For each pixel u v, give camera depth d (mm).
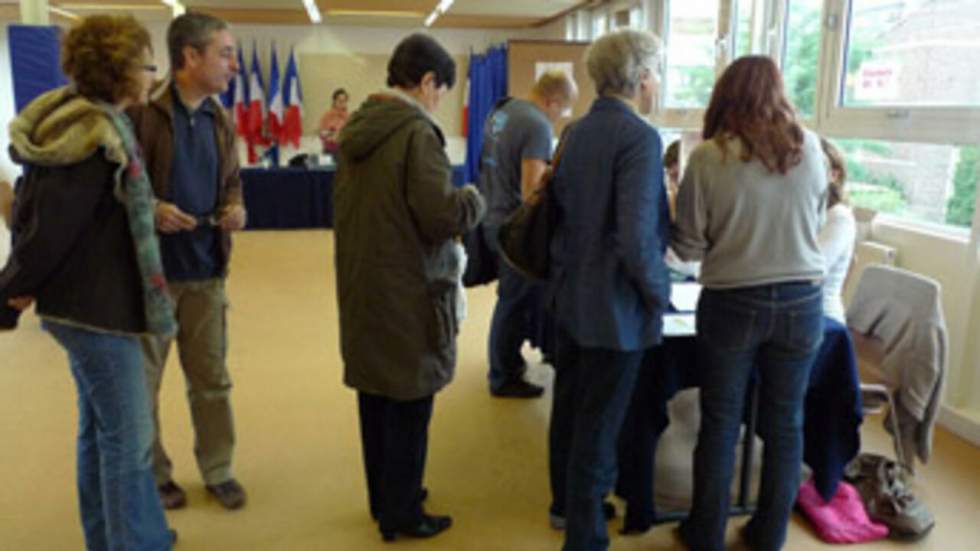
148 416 1852
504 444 2912
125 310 1694
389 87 1981
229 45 2121
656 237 1757
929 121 3219
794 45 4371
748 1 4844
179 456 2781
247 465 2730
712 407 1997
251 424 3088
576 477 1964
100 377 1724
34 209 1556
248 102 9727
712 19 5543
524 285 3139
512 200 3020
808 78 4227
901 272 2572
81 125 1539
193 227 2125
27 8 4316
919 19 3291
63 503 2441
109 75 1595
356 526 2338
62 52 1639
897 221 3516
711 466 2041
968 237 3088
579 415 1938
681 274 2797
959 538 2275
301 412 3213
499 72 8453
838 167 2365
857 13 3742
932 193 3365
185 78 2096
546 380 3592
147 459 1864
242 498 2441
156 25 9492
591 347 1834
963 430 2969
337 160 2047
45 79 4195
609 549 2203
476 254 3082
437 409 3242
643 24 6645
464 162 9789
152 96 2115
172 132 2111
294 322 4566
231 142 2312
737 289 1850
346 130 1959
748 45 4863
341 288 2033
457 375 3662
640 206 1702
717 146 1810
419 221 1915
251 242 7203
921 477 2648
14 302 1612
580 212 1820
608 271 1787
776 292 1825
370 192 1923
